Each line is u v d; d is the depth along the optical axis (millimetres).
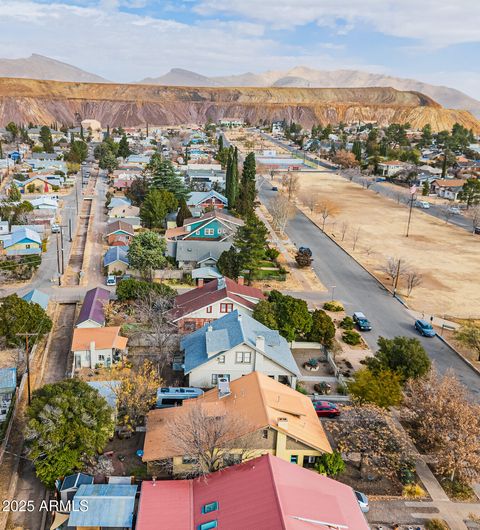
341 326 68438
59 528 34188
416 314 74938
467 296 82375
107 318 64625
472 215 131250
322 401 48812
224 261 80188
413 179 181750
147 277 81000
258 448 39312
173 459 38312
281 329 60344
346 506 34219
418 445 44688
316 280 86125
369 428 43125
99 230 108062
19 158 183250
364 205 147625
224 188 141000
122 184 147875
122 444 42906
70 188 151875
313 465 40281
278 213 114000
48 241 100125
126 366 55094
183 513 33188
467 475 38656
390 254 102125
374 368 51562
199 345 53156
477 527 36344
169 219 109000
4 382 49281
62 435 37344
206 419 38250
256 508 31953
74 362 54469
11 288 76750
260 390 42594
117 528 33469
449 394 43938
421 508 37812
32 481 39250
